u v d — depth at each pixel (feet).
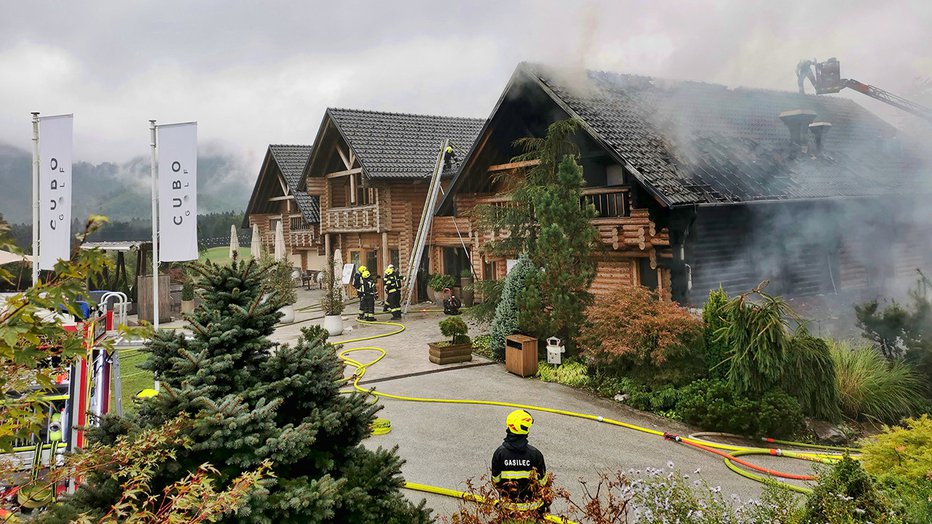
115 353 29.91
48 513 12.31
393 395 37.09
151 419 15.03
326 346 17.71
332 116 81.46
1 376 9.02
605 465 26.50
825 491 16.26
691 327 34.12
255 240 82.74
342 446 16.99
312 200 99.66
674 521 16.12
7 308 8.21
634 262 48.42
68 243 41.01
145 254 71.26
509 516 15.65
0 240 8.05
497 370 43.21
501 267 66.08
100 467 11.82
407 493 23.65
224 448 14.57
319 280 103.60
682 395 33.01
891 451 20.44
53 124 41.16
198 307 17.52
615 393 36.19
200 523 11.41
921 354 35.29
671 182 43.75
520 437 17.47
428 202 72.79
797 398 31.53
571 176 41.27
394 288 66.95
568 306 40.57
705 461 27.09
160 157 38.91
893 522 15.38
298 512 13.93
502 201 56.80
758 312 31.76
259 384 16.17
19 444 20.47
